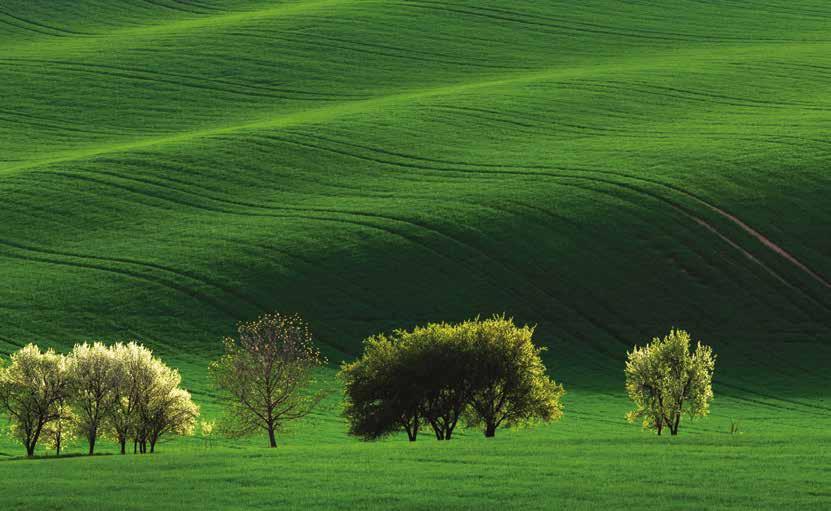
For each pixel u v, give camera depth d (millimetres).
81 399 81562
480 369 80250
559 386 83125
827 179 146125
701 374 89812
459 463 55562
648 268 131125
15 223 142500
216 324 120875
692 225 137125
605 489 47750
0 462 60344
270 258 131875
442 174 154875
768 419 100000
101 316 121312
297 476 52250
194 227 141250
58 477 53750
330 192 150875
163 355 115000
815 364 115625
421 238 135250
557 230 136875
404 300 126000
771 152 154625
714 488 47594
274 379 83688
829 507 43938
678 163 152500
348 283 128125
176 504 46469
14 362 83125
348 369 81938
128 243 137625
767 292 126688
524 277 129875
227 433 84688
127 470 55562
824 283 127688
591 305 126188
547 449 60188
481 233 136125
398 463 55906
